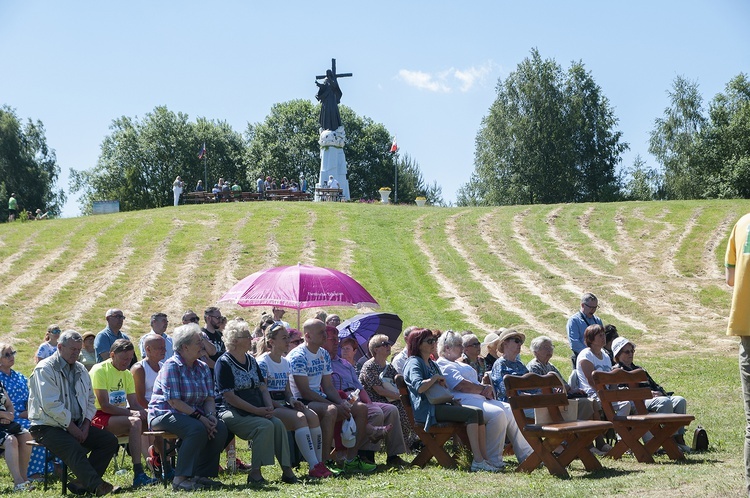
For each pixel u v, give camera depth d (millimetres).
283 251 32781
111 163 81875
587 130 70125
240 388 9062
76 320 25219
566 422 9023
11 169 77438
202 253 32688
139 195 77812
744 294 5793
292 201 46031
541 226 36750
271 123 80375
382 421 10078
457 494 7320
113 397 9672
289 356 10000
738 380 18719
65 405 8570
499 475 8680
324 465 9148
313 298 13117
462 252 33625
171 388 8680
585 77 70562
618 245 33438
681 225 35281
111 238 34875
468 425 9328
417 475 8828
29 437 9570
